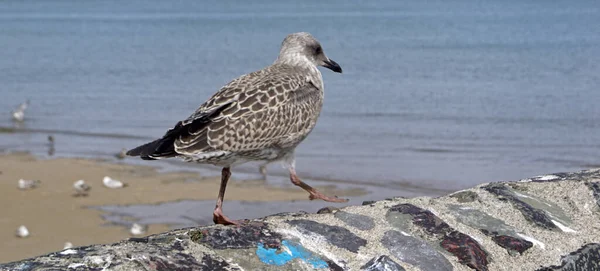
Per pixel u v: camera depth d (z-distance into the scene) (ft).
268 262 13.24
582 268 14.96
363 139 69.15
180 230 14.02
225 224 15.28
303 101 18.94
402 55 140.26
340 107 86.48
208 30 223.10
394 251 14.23
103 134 75.10
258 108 17.62
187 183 53.26
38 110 89.66
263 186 52.24
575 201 17.34
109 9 406.00
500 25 213.87
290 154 19.07
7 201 49.14
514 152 64.34
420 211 15.76
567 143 67.62
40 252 39.81
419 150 64.80
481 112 82.89
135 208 47.39
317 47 21.63
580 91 96.07
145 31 220.64
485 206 16.47
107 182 52.31
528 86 100.99
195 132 16.80
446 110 84.38
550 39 165.27
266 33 208.03
